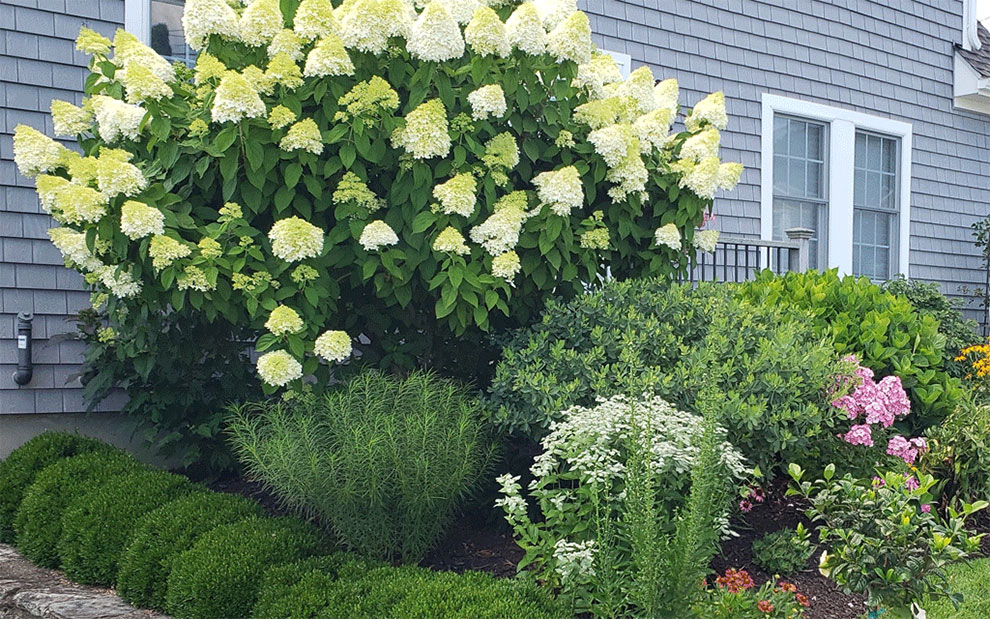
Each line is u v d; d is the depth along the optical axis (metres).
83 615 3.21
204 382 4.93
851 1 9.43
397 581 2.94
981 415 4.39
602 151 4.14
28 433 5.16
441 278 3.88
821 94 9.12
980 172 10.84
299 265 3.77
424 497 3.29
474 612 2.64
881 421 3.81
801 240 7.63
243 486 4.86
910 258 9.96
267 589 3.01
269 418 3.62
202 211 3.99
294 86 3.80
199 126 3.75
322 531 3.61
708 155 4.68
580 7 7.27
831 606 3.28
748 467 3.61
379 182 4.29
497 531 3.88
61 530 3.88
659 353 3.82
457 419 3.59
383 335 4.54
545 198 4.08
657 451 3.05
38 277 5.17
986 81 10.09
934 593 2.92
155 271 3.74
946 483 4.27
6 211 5.09
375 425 3.37
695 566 2.67
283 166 3.91
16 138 4.08
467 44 4.20
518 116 4.17
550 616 2.70
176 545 3.37
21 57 5.12
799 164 9.09
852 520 3.02
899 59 9.89
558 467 3.51
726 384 3.62
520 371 3.70
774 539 3.63
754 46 8.55
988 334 10.44
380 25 3.84
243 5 4.52
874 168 9.80
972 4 10.66
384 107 3.77
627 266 4.73
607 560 2.81
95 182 3.81
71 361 5.26
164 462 5.32
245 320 4.08
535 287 4.36
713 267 7.38
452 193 3.82
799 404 3.58
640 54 7.66
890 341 4.94
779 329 4.04
